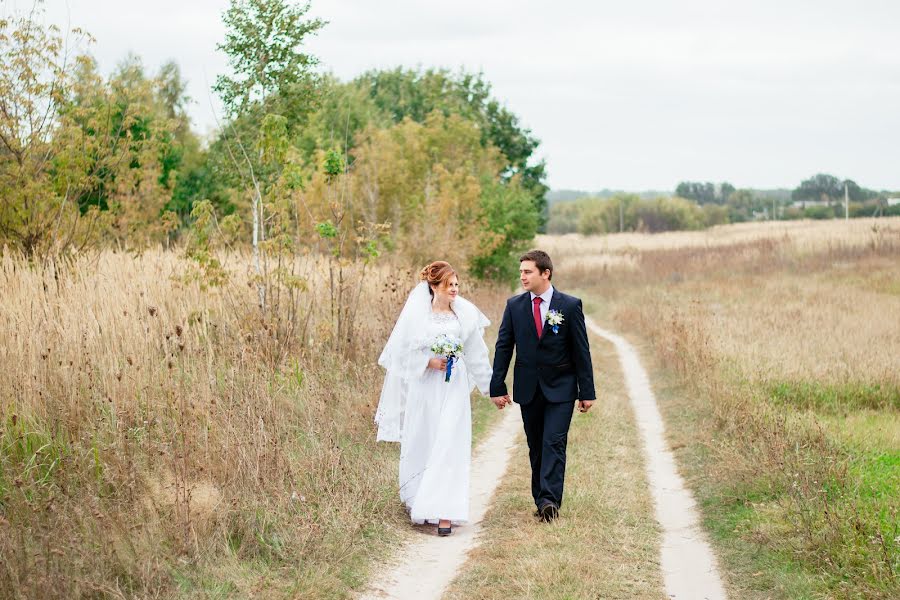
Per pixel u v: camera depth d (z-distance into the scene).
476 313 7.33
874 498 6.95
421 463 7.19
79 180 13.02
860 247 36.03
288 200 10.61
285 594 5.40
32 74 12.23
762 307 19.61
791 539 6.28
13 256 11.02
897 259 32.66
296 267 12.20
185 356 8.43
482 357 7.39
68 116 12.80
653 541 6.77
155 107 33.47
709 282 28.94
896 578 5.31
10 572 4.67
